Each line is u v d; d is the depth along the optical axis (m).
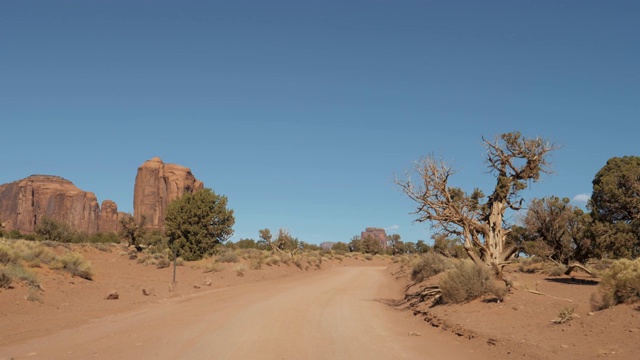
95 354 9.34
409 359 9.36
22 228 138.75
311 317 16.17
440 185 18.92
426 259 30.59
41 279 19.55
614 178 23.47
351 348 10.57
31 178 150.25
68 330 12.26
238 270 36.16
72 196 148.38
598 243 24.47
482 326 12.06
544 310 12.86
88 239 76.00
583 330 9.68
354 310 18.80
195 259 44.75
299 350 10.23
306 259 58.44
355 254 93.25
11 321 12.92
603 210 24.12
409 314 17.75
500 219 19.47
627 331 8.89
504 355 9.28
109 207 156.88
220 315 16.08
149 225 136.62
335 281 37.09
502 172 19.70
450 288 16.14
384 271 54.94
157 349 10.01
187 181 144.75
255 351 10.01
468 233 19.09
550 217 29.42
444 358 9.45
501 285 16.64
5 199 143.12
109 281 24.88
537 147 19.30
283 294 24.92
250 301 21.02
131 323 13.83
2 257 20.05
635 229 23.22
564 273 25.66
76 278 22.97
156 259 42.00
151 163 143.88
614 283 11.25
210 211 46.84
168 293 23.16
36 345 10.18
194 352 9.76
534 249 29.73
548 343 9.30
